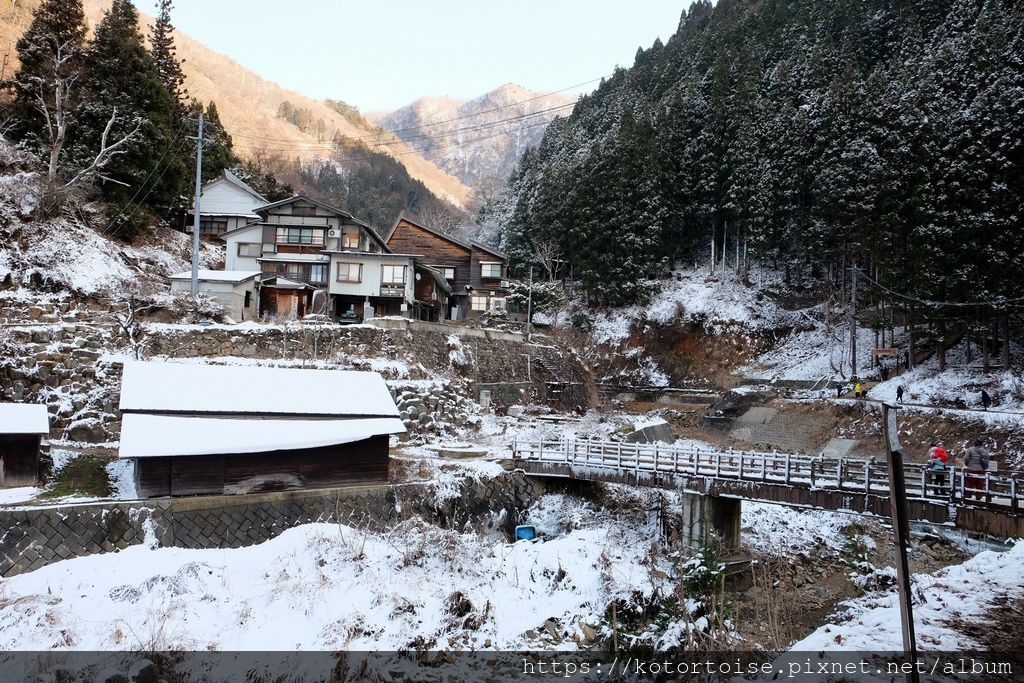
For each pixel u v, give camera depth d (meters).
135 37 41.91
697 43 77.25
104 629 11.80
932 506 16.59
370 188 129.00
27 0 63.94
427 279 43.50
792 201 49.94
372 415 21.16
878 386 36.81
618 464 22.97
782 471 20.78
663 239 55.16
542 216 61.47
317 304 36.91
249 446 18.06
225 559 15.83
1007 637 10.26
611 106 75.12
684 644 12.60
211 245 45.75
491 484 23.12
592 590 15.16
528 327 46.94
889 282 37.06
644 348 51.47
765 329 48.97
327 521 18.92
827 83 54.28
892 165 38.31
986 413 27.58
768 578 16.77
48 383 23.30
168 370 20.34
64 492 17.61
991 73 36.66
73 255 30.22
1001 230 30.91
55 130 37.06
